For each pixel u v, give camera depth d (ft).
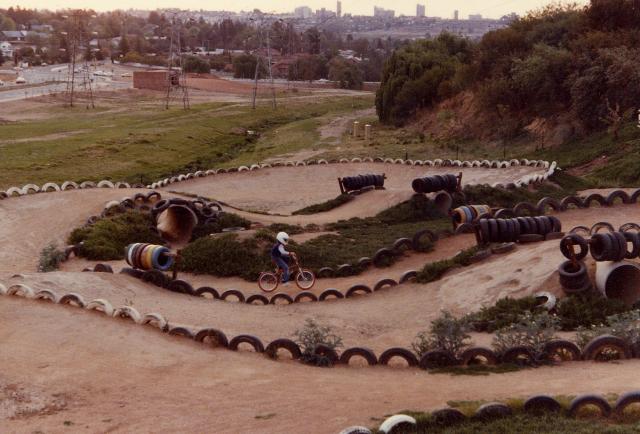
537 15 284.20
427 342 46.85
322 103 410.31
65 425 34.12
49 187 127.95
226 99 437.17
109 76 596.70
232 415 35.27
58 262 88.63
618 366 41.70
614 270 55.31
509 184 119.44
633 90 181.16
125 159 209.15
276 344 46.29
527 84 216.95
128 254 72.74
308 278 74.08
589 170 157.79
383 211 113.50
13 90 474.90
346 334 57.62
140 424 34.27
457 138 240.53
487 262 70.74
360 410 35.37
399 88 310.65
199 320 59.93
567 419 32.48
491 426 32.17
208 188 159.84
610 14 235.40
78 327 48.98
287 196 151.94
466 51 386.52
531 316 48.24
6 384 38.37
